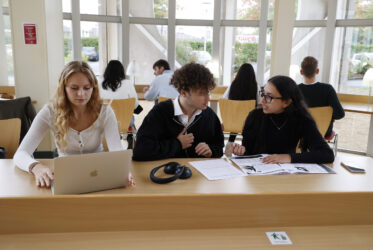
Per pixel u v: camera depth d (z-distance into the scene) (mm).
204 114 2014
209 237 1262
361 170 1689
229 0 5871
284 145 2033
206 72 1806
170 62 6031
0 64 5512
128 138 3992
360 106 4594
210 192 1394
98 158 1331
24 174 1586
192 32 6016
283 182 1519
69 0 5562
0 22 5402
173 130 1949
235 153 1972
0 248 1150
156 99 4578
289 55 4434
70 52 5781
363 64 5133
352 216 1374
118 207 1256
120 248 1178
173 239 1241
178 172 1539
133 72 5805
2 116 3312
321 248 1222
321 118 3350
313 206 1346
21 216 1220
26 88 3779
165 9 5938
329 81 5434
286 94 1896
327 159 1812
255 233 1296
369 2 4934
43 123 1787
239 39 5980
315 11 5434
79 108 1795
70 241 1204
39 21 3646
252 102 3719
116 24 5973
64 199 1226
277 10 4367
